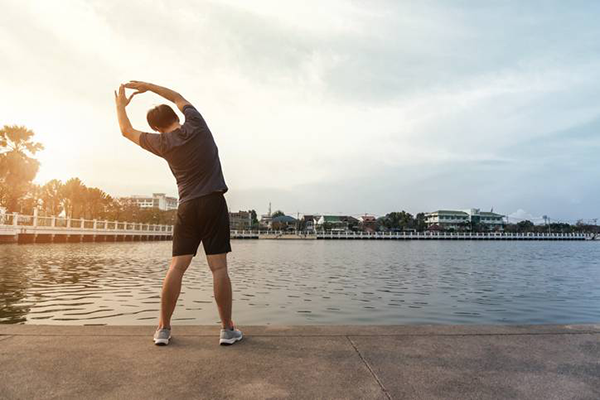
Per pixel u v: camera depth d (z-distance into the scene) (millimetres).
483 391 1793
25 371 1923
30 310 7703
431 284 13797
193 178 2564
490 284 13961
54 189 60344
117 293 9867
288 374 1960
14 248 26469
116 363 2059
